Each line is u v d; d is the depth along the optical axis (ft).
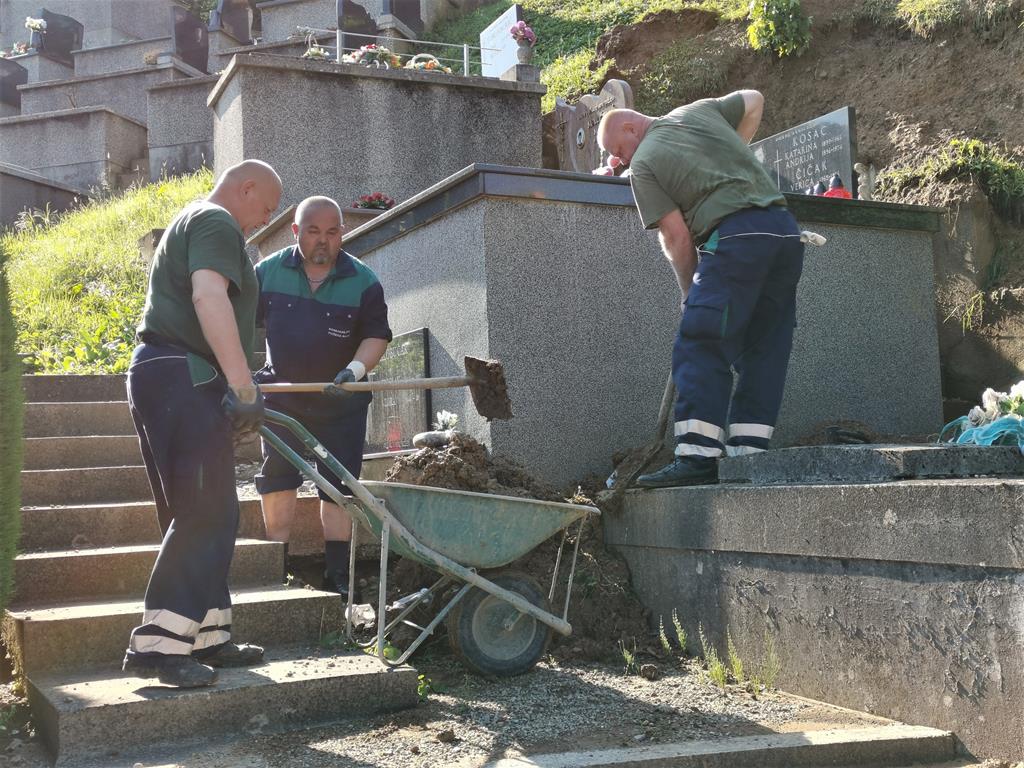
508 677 12.32
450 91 33.19
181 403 10.49
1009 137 28.17
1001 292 20.90
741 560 12.42
